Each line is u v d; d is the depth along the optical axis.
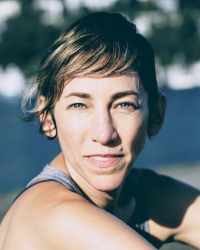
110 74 1.41
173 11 23.00
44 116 1.62
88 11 19.77
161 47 22.38
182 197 1.93
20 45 17.73
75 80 1.42
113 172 1.43
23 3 19.91
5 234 1.59
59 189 1.45
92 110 1.42
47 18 19.58
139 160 10.23
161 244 1.92
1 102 9.30
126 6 21.39
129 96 1.44
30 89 1.77
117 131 1.42
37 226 1.37
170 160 10.73
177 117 11.40
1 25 18.97
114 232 1.27
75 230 1.29
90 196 1.63
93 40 1.47
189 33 22.73
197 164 9.62
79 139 1.44
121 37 1.49
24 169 9.00
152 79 1.58
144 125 1.50
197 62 22.66
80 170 1.48
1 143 8.86
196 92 12.02
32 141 9.23
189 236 1.93
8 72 17.70
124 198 1.81
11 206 1.61
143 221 1.87
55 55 1.50
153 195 1.92
